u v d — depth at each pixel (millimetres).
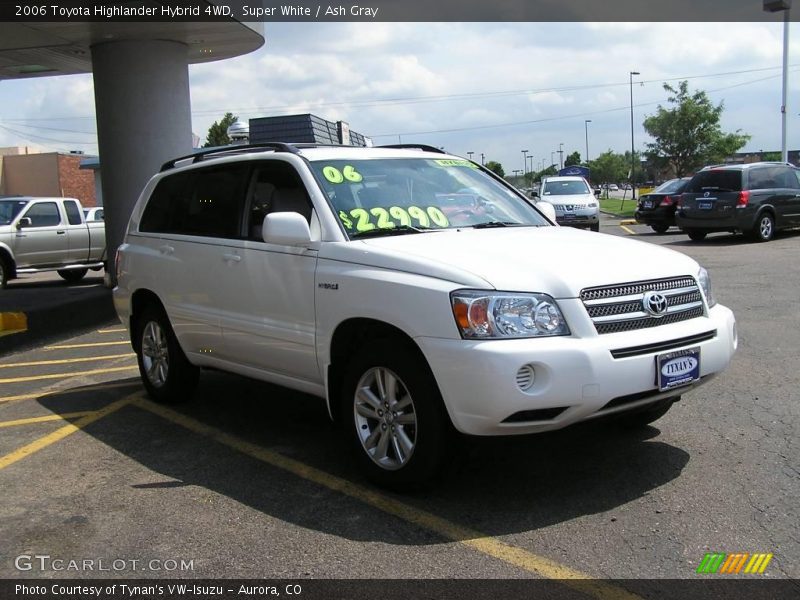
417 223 4836
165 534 3805
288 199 4969
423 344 3830
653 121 41188
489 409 3629
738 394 5848
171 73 12383
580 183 23547
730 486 4156
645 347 3877
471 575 3316
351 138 20500
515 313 3693
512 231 4820
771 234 17422
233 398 6430
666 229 22234
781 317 8648
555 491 4188
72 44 12172
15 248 15203
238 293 5160
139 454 5047
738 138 40094
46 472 4754
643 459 4605
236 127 16406
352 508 4051
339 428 5504
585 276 3885
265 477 4551
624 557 3432
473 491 4223
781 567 3299
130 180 12320
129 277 6391
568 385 3646
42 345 9539
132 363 8188
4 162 46656
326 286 4418
